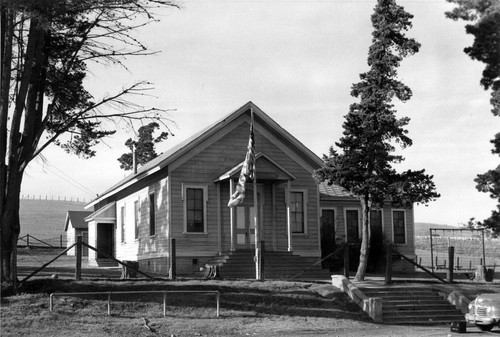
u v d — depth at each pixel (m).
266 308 23.56
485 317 21.16
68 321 20.08
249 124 36.06
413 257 45.16
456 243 64.81
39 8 20.28
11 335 18.39
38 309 20.84
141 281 25.28
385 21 29.69
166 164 34.03
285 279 29.20
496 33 30.20
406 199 29.56
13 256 22.52
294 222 36.91
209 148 35.12
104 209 46.81
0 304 21.00
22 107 22.81
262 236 35.56
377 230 44.25
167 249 33.97
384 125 29.31
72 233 63.81
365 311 24.67
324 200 43.56
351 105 30.20
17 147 22.83
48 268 40.59
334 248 41.28
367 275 39.34
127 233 42.62
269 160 34.91
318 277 34.47
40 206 130.75
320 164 37.53
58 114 25.59
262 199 35.94
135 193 41.06
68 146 26.64
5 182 22.61
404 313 25.25
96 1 20.98
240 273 32.88
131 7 22.00
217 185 35.03
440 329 22.48
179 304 22.84
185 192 34.31
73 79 24.55
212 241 34.59
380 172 29.56
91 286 23.70
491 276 37.25
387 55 29.58
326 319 23.12
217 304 22.27
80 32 23.42
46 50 24.03
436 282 30.20
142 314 21.67
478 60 31.45
